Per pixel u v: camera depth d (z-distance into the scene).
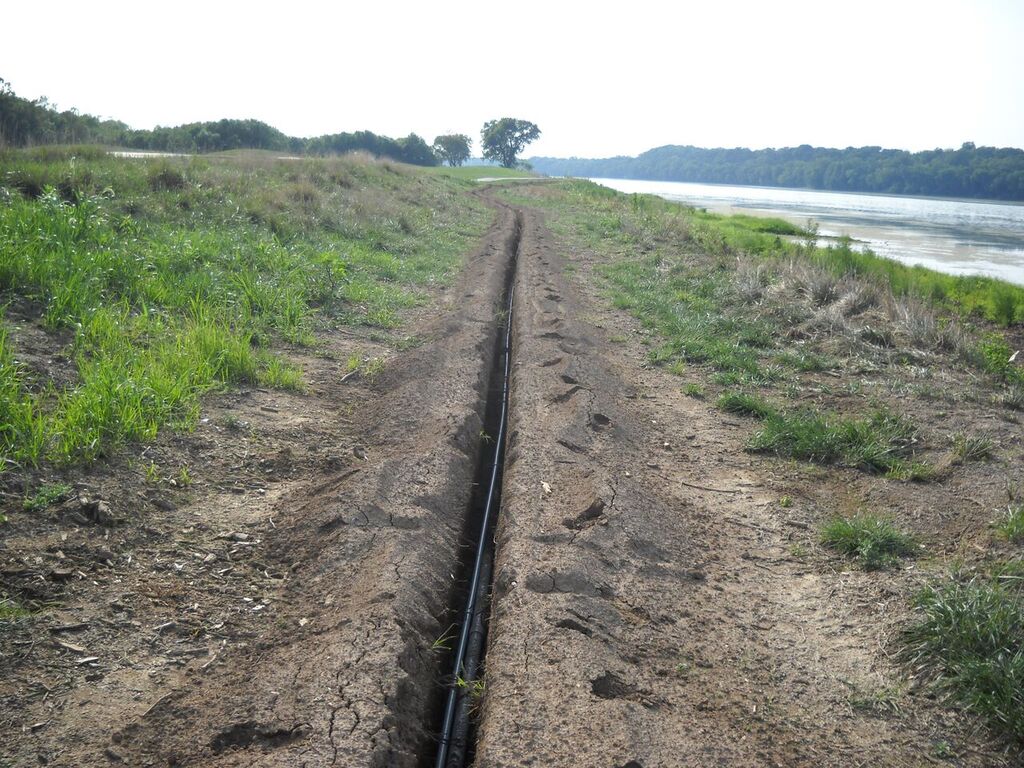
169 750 3.38
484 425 8.54
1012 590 4.95
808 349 11.69
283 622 4.46
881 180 181.88
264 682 3.84
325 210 18.02
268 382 8.16
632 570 5.21
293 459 6.54
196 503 5.61
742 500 6.68
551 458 6.82
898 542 5.72
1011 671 3.98
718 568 5.49
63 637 4.02
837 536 5.87
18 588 4.28
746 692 4.13
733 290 15.32
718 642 4.57
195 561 4.93
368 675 3.87
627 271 17.86
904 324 12.57
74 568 4.56
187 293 10.00
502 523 5.91
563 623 4.46
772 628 4.79
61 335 7.85
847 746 3.78
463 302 13.41
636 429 8.19
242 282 10.87
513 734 3.59
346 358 9.62
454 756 3.87
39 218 10.21
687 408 9.09
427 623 4.62
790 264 17.09
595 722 3.67
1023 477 6.88
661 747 3.56
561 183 62.47
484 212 30.89
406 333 11.23
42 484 5.21
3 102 24.45
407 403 8.03
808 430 7.84
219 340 8.35
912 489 6.82
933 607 4.56
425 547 5.29
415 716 3.92
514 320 12.62
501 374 10.60
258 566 5.03
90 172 14.56
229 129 54.97
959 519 6.15
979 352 11.40
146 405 6.55
